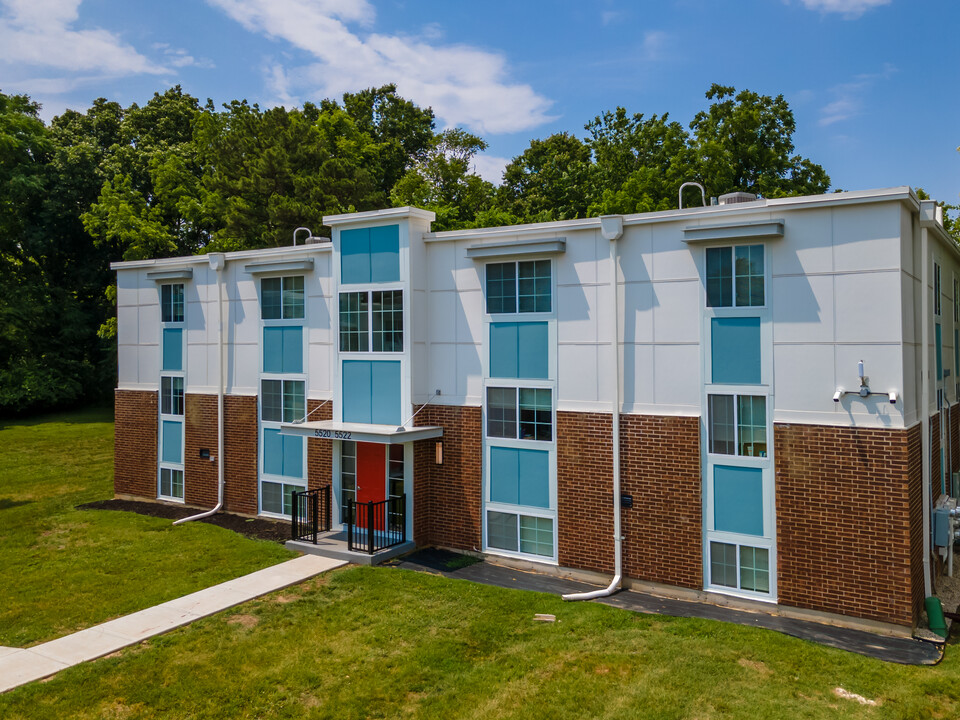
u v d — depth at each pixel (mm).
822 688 9258
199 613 11789
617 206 36375
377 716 8828
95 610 12039
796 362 11773
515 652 10453
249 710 8938
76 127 49906
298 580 13289
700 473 12547
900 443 10969
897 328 11031
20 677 9656
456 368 15188
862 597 11250
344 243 16078
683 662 9953
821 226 11586
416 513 15320
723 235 12133
